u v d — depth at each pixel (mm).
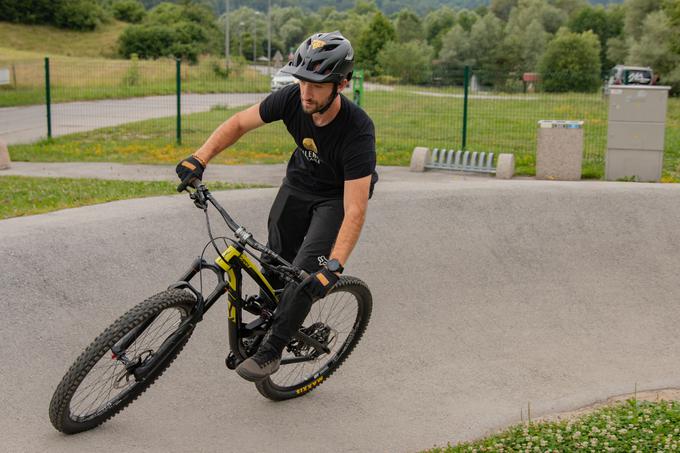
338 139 3758
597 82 17281
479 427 4172
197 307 3740
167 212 6695
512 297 6293
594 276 6738
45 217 6355
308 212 4074
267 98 3920
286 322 3781
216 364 4832
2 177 10547
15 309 4824
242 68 37812
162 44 83375
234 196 7430
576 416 4281
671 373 5098
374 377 4855
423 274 6445
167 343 3732
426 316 5836
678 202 7938
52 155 14359
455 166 13422
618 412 4148
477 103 18266
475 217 7391
